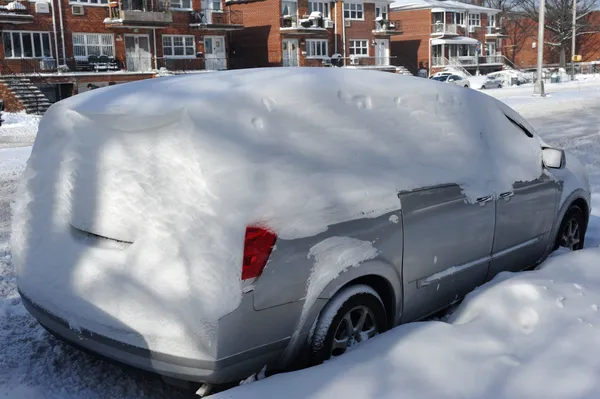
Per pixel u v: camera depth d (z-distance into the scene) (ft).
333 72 12.57
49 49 120.26
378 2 187.62
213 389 11.26
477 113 14.93
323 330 10.79
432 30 211.82
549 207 16.63
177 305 9.61
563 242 17.99
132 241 10.23
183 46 144.25
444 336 11.28
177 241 9.72
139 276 9.94
